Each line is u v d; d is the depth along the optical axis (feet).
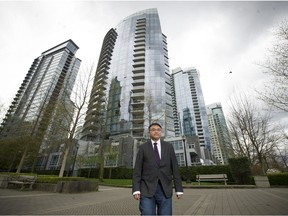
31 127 72.64
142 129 135.85
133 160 113.29
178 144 132.98
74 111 47.91
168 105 157.69
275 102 28.96
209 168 59.98
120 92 164.76
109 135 144.25
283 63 27.58
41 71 220.84
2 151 88.53
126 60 188.24
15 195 25.21
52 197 24.99
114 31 232.94
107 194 30.91
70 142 44.42
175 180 7.40
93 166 100.01
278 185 40.47
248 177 44.01
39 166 129.08
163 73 170.81
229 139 66.59
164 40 227.40
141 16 227.61
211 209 16.51
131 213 15.61
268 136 53.21
